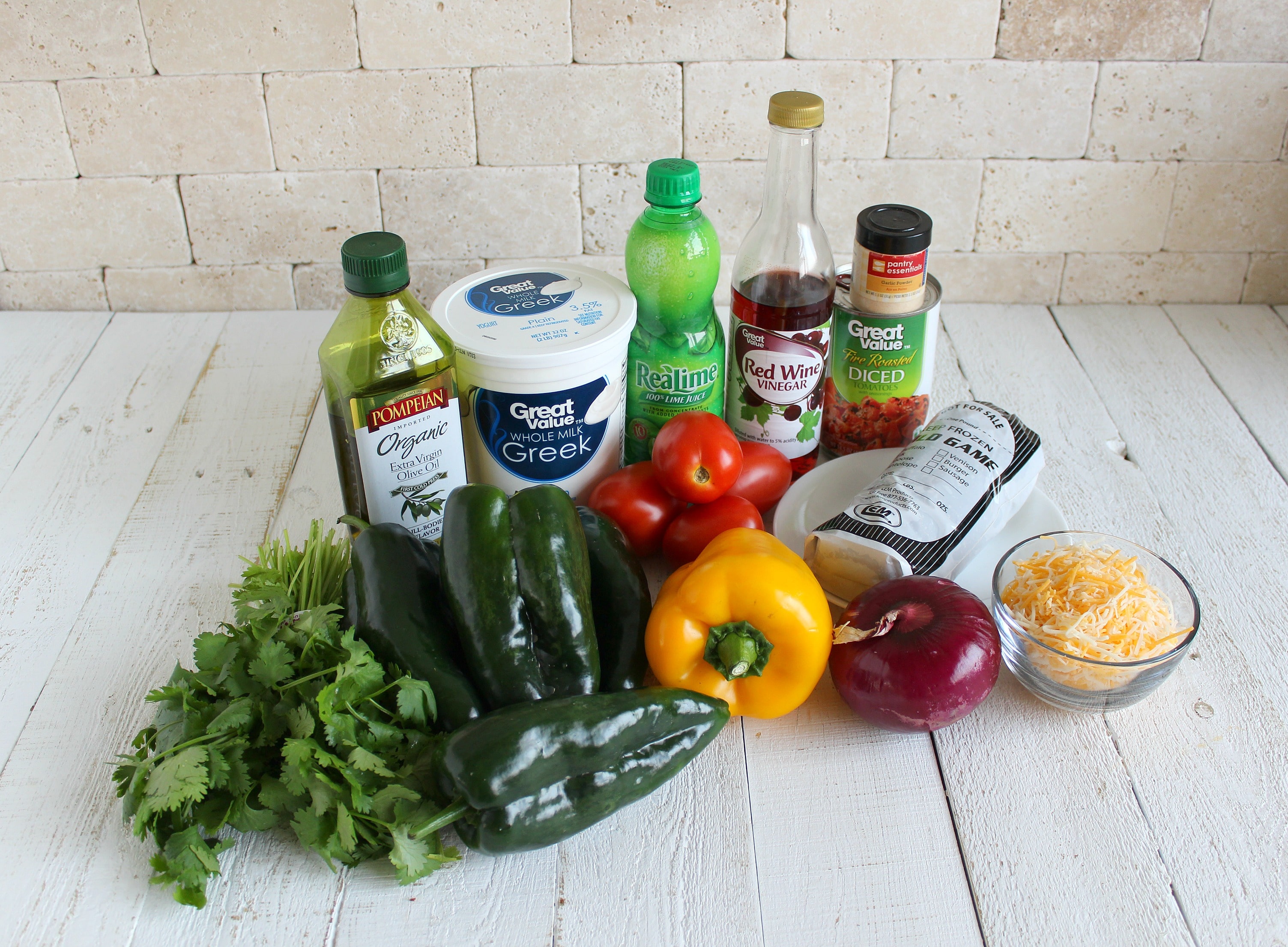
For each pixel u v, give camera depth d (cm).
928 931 85
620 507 115
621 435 125
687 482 111
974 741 100
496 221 166
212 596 117
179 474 136
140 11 147
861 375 128
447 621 98
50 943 83
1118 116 157
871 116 158
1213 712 103
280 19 148
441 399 110
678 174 112
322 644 91
